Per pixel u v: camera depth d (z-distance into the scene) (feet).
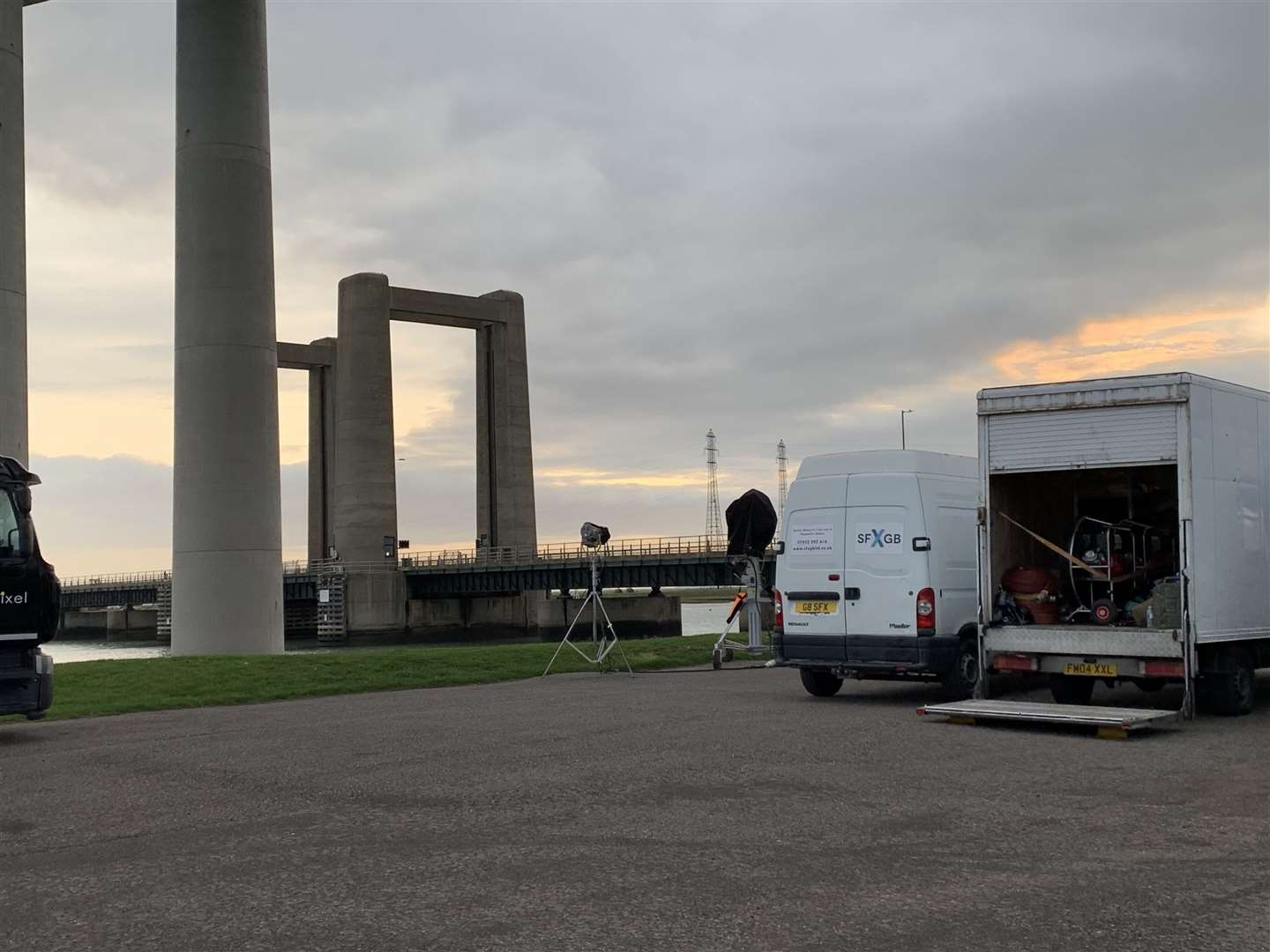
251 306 121.49
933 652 48.75
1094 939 16.94
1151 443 43.21
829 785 29.12
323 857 22.25
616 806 26.68
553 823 24.91
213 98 120.16
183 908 18.90
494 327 327.67
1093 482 52.90
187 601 121.39
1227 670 43.88
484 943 16.85
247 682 60.08
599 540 71.77
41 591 42.55
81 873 21.42
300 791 29.37
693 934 17.19
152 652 276.21
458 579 293.23
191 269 120.98
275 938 17.25
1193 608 42.22
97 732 43.47
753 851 22.27
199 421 120.98
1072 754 34.45
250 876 20.86
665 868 20.99
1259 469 47.11
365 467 295.48
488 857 21.98
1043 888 19.58
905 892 19.35
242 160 120.98
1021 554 50.72
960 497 52.21
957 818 25.16
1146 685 51.60
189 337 121.29
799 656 51.65
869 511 50.52
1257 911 18.29
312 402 389.80
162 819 26.25
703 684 59.98
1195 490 42.75
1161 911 18.29
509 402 321.73
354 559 296.92
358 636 292.20
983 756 33.88
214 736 40.91
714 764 32.42
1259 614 46.29
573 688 57.72
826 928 17.43
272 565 123.85
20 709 41.96
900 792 28.27
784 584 52.31
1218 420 44.42
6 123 111.55
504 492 320.09
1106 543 49.01
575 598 302.25
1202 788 28.73
